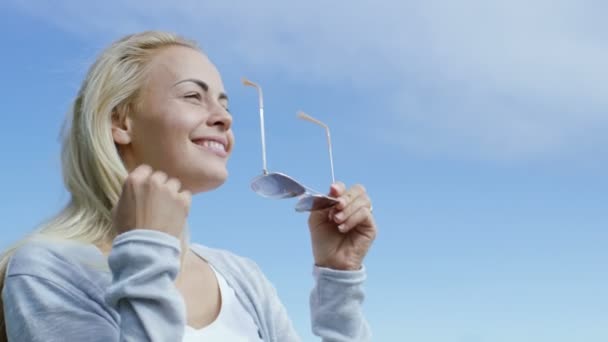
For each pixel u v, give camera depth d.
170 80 2.39
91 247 2.22
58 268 2.10
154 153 2.36
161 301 1.84
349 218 2.63
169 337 1.83
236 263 2.76
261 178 2.36
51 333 1.97
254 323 2.49
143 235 1.89
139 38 2.52
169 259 1.89
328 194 2.64
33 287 2.03
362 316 2.73
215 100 2.45
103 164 2.32
